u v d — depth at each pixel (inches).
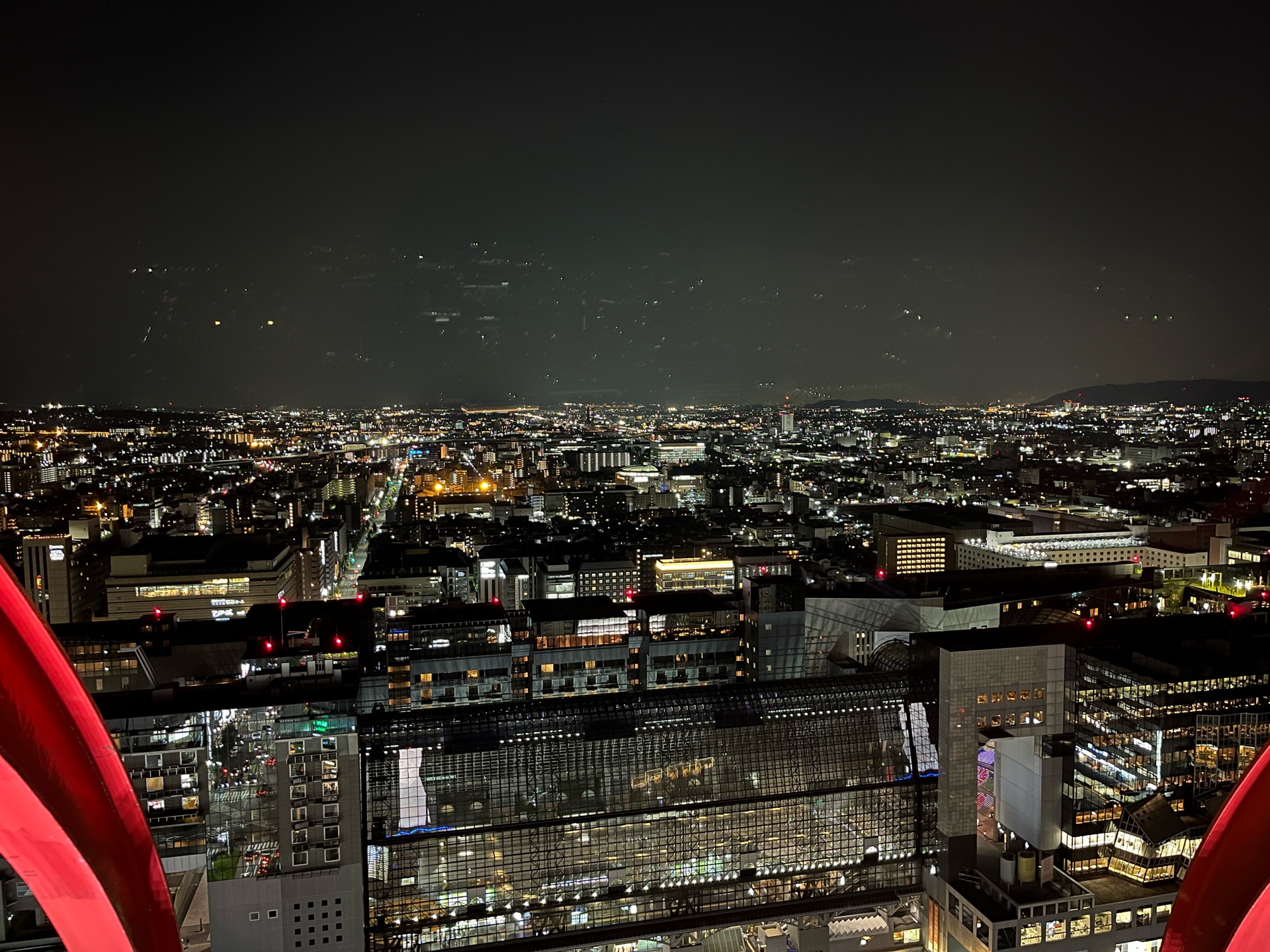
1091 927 5595.5
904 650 7519.7
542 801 5738.2
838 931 6156.5
